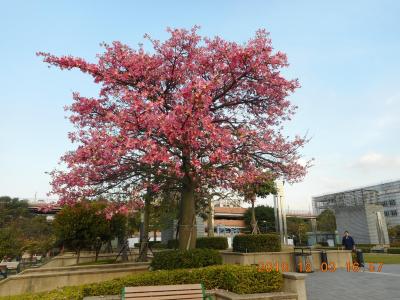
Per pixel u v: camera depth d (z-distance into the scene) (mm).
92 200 12047
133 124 9930
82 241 16297
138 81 12062
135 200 11375
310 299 9070
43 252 28781
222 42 12406
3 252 20469
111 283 8414
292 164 12984
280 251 16125
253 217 21000
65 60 11602
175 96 10883
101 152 9930
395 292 9969
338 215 41750
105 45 12344
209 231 24531
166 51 12211
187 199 11594
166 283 8570
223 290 8492
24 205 56500
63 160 11539
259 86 12570
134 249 23172
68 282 11234
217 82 10461
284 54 12086
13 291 10711
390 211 81938
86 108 12047
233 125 12688
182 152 10453
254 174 11875
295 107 13703
